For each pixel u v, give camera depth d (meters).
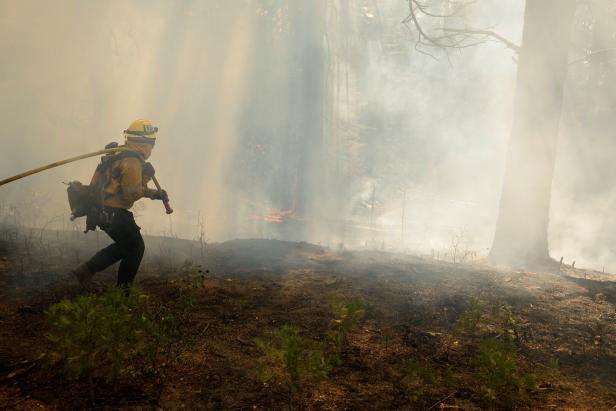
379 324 4.70
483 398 3.49
